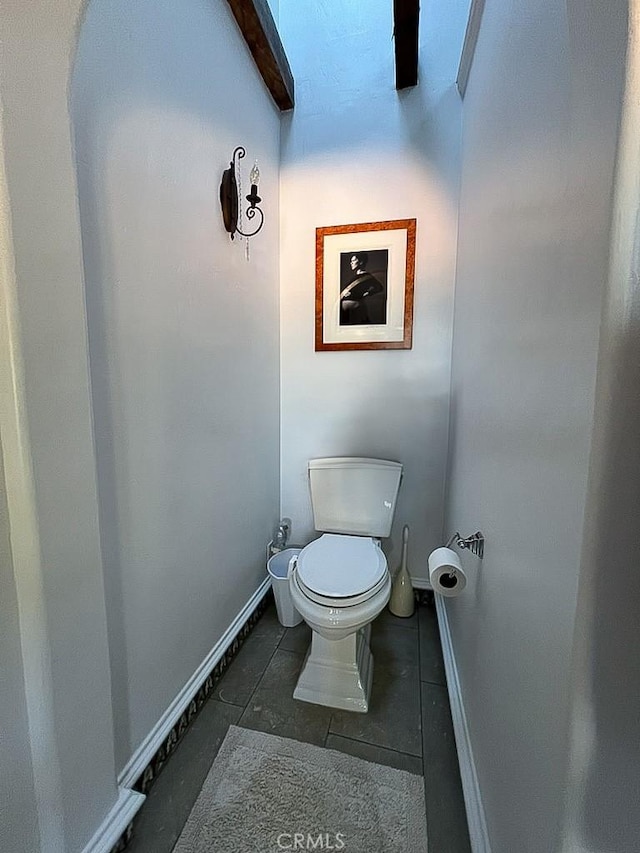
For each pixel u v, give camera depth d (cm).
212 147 136
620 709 51
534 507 70
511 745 77
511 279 90
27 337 70
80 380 81
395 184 186
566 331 58
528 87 81
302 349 207
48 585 76
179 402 123
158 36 107
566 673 54
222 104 141
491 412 104
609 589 50
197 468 135
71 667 82
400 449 201
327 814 104
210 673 144
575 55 56
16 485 72
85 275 87
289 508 218
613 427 48
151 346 110
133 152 100
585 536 50
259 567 191
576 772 53
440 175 181
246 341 169
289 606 181
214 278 141
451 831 101
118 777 101
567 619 54
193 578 135
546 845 59
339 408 206
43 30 69
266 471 197
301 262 201
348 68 185
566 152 61
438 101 177
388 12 178
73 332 79
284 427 214
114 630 100
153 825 102
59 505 77
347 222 193
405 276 189
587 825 53
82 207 86
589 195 52
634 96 43
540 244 72
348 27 183
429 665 161
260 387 186
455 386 172
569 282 58
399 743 125
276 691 146
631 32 43
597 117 50
